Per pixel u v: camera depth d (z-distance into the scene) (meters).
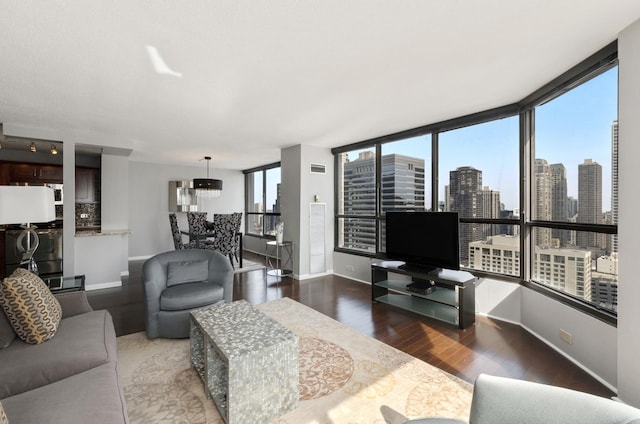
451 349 2.68
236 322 2.16
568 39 1.99
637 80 1.78
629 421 0.93
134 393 2.04
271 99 3.05
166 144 5.21
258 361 1.77
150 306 2.83
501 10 1.68
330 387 2.12
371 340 2.86
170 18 1.73
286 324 3.24
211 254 3.43
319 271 5.50
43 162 5.50
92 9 1.64
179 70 2.39
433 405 1.93
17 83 2.61
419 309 3.49
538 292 2.93
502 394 1.12
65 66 2.31
